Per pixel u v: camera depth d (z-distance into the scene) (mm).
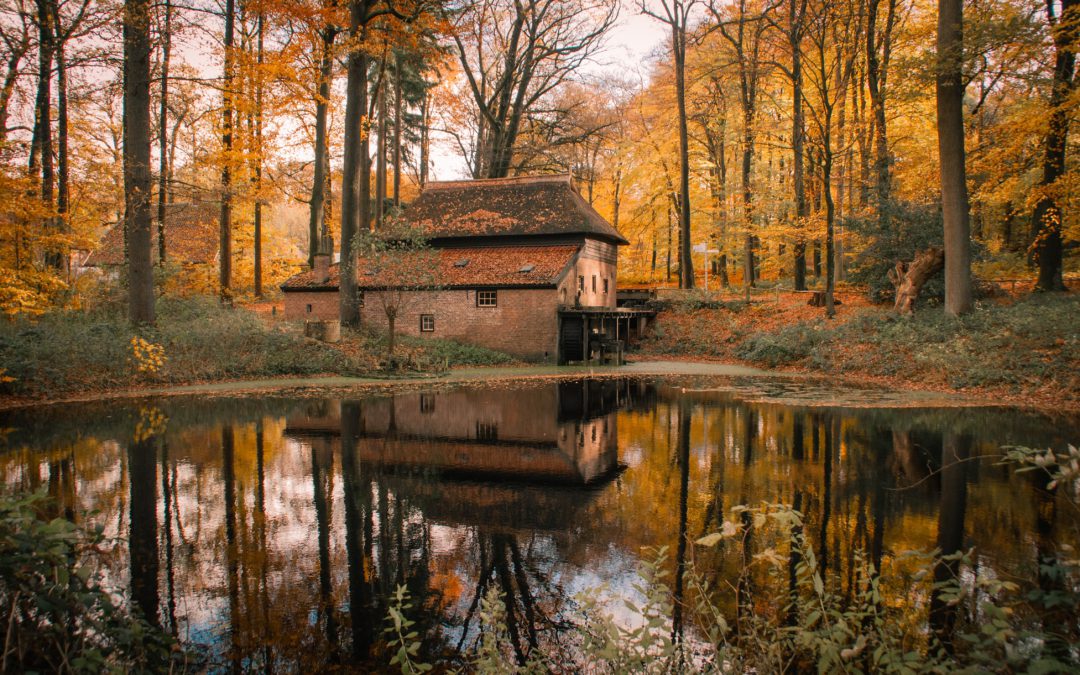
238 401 15297
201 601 5211
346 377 20250
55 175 20250
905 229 24516
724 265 40406
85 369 16438
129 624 4047
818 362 21312
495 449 10461
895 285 23984
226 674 4176
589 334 26734
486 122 40375
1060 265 21531
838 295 29422
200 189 19766
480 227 29906
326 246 34406
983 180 24062
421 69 37156
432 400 15719
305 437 11320
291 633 4711
